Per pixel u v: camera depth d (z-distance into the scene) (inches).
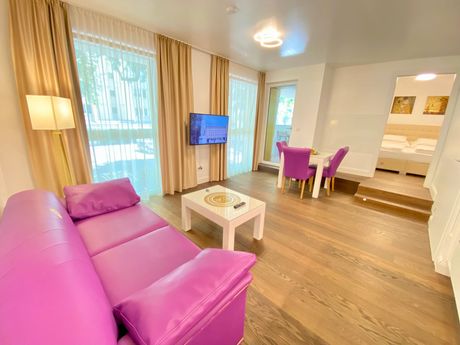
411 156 179.3
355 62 148.9
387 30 96.3
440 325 53.2
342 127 170.4
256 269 70.6
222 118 152.3
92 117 95.3
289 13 84.9
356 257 79.1
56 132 81.9
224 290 30.1
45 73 79.0
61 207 54.2
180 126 130.3
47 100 70.0
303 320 52.9
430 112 201.3
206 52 137.0
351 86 161.5
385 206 124.3
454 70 124.0
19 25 72.0
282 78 179.8
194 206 83.4
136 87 107.5
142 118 112.9
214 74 143.4
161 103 118.3
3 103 75.8
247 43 119.5
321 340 48.1
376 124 155.6
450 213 71.7
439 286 66.2
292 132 180.1
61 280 24.4
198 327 26.9
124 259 48.6
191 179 147.7
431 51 119.4
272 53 135.6
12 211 42.9
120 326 29.2
